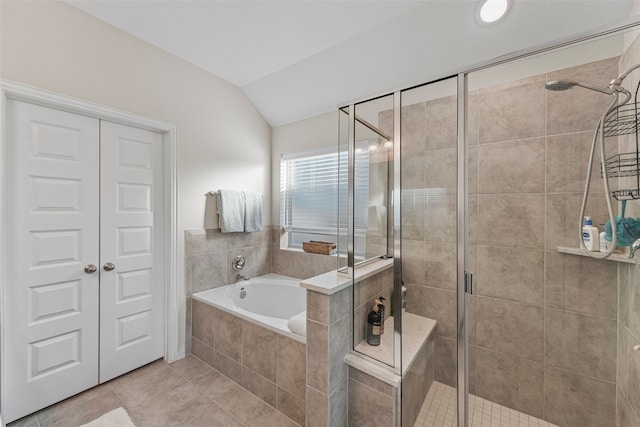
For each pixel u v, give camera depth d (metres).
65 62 1.77
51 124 1.77
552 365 1.57
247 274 2.99
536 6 1.54
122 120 2.05
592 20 1.52
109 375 2.04
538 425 1.59
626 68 1.26
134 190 2.17
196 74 2.51
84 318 1.92
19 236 1.65
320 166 2.98
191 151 2.48
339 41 2.12
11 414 1.63
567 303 1.53
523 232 1.61
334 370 1.48
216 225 2.69
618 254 1.36
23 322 1.67
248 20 1.94
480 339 1.72
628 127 1.29
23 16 1.62
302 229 3.13
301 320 1.77
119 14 1.89
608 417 1.45
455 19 1.73
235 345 2.07
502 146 1.63
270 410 1.79
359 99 1.71
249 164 3.02
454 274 1.47
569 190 1.50
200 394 1.93
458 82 1.45
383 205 1.63
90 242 1.94
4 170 1.56
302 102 2.82
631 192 1.28
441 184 1.50
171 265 2.33
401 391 1.43
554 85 1.44
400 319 1.56
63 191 1.82
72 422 1.66
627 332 1.36
